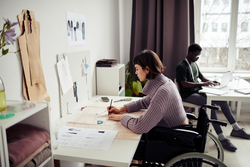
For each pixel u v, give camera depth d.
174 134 1.44
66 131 1.28
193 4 3.21
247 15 3.37
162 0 3.24
